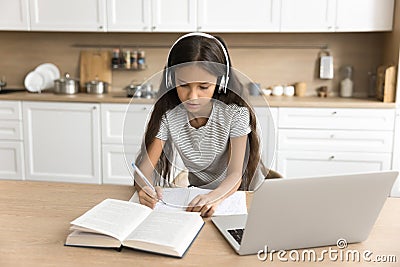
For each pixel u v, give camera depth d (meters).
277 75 4.43
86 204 1.70
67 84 4.28
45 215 1.59
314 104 3.81
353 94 4.38
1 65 4.64
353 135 3.83
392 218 1.58
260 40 4.39
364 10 3.91
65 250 1.33
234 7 4.00
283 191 1.23
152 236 1.34
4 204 1.69
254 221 1.26
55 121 4.08
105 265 1.24
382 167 3.85
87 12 4.14
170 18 4.07
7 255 1.30
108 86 4.49
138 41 4.50
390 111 3.77
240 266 1.25
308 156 3.90
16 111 4.11
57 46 4.57
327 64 4.27
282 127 3.88
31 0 4.18
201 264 1.26
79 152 4.11
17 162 4.19
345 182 1.28
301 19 3.97
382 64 4.27
